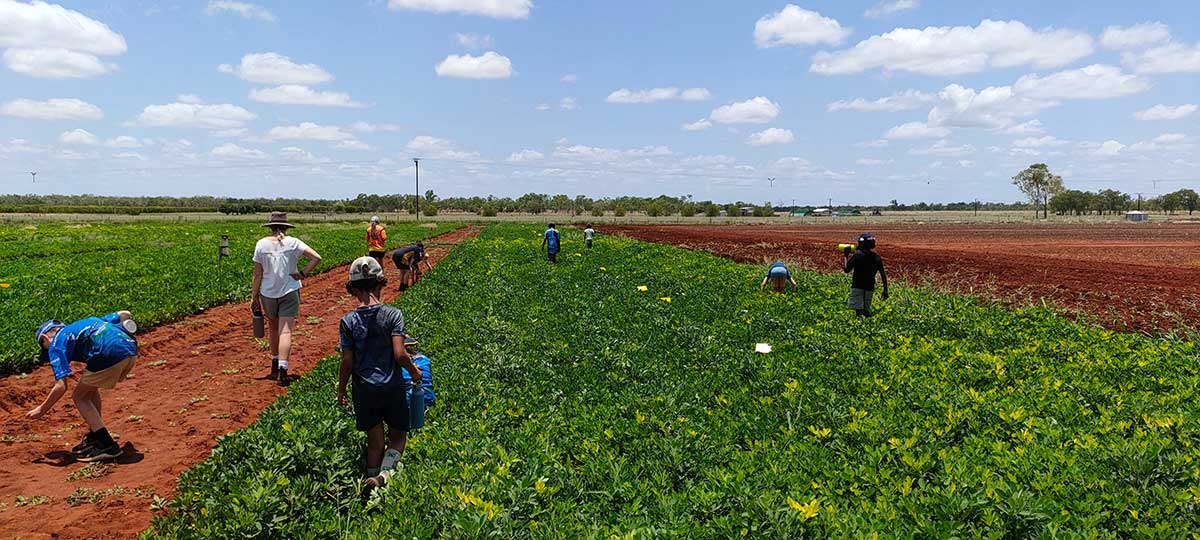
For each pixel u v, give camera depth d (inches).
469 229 3085.6
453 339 471.2
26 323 499.5
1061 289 807.7
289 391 360.2
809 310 571.5
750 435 283.9
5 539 217.0
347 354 236.7
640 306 609.6
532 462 243.4
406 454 263.6
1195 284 877.2
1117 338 468.4
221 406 362.0
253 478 224.4
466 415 312.3
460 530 190.7
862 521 191.0
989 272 1029.2
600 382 368.8
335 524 208.4
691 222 4916.3
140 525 227.1
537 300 658.2
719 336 479.5
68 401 368.8
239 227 2610.7
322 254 1275.8
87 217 3823.8
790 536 186.9
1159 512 193.6
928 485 215.6
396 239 1961.1
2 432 316.2
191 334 550.0
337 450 243.3
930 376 365.1
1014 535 189.8
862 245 548.1
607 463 241.6
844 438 267.6
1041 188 7012.8
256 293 412.2
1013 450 247.4
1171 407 303.1
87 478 268.7
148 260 1067.9
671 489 227.6
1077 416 289.1
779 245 1731.1
